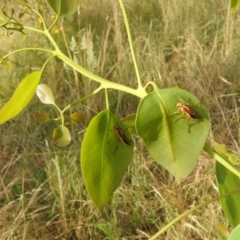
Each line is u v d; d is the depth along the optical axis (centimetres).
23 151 109
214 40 145
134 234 94
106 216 95
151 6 180
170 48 149
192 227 86
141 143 105
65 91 133
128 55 140
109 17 166
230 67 131
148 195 98
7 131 117
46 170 101
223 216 88
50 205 97
